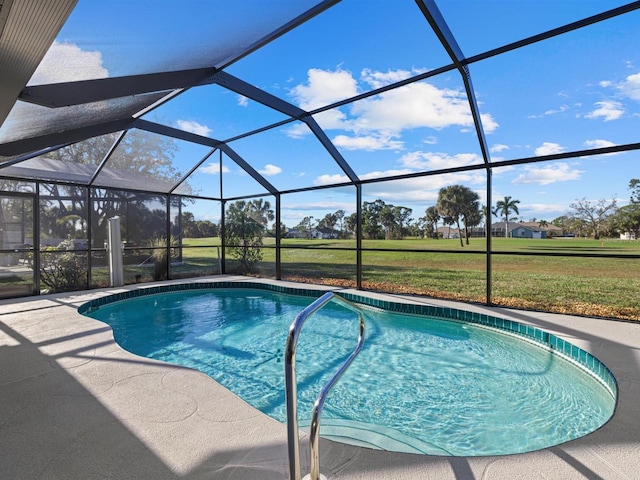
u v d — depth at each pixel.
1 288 6.82
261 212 11.69
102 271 8.90
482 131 5.38
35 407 2.45
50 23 1.89
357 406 3.26
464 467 1.80
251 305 7.65
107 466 1.81
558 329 4.38
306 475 1.66
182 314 6.95
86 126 5.59
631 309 8.70
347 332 5.60
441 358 4.44
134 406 2.46
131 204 9.73
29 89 2.89
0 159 5.92
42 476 1.74
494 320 5.09
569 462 1.84
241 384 3.85
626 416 2.35
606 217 9.69
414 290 11.90
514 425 2.90
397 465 1.81
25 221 7.26
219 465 1.81
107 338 4.10
